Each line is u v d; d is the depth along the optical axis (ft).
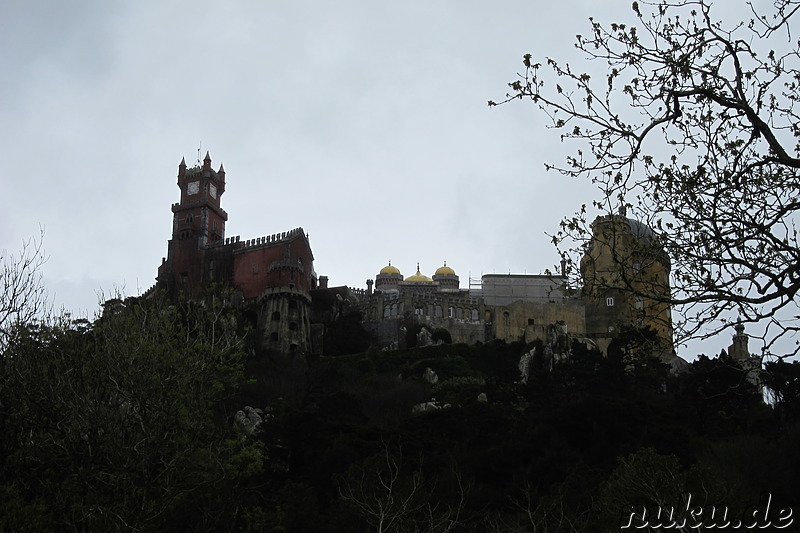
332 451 231.50
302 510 181.57
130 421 121.90
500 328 468.75
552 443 246.27
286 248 490.90
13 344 130.00
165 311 153.79
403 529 135.85
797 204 58.90
